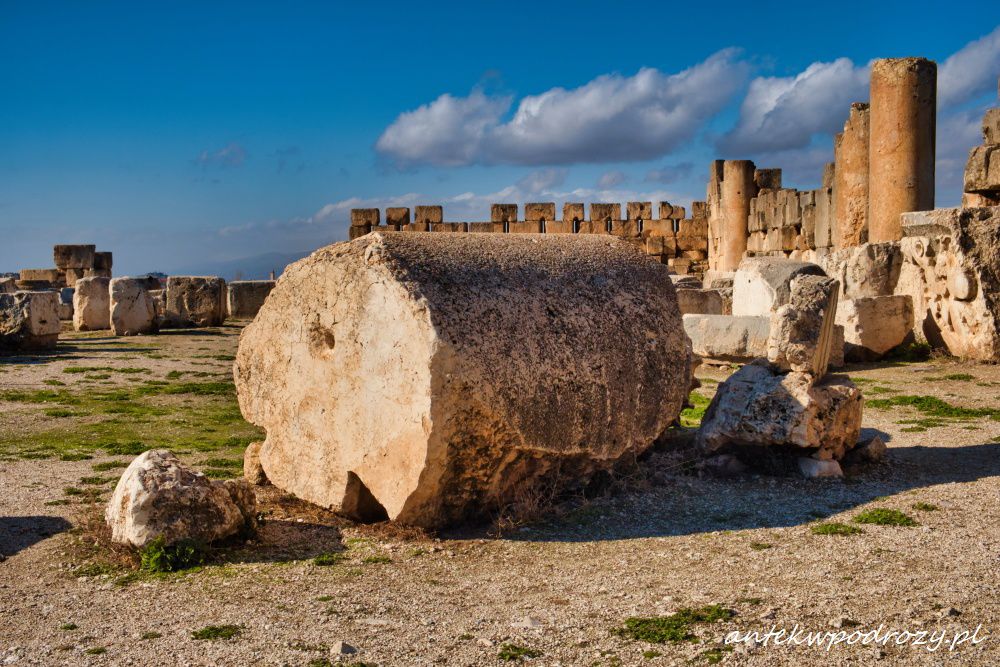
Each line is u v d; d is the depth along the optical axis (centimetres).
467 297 632
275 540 634
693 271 3756
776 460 788
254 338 747
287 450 723
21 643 456
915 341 1656
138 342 2053
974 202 1850
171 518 594
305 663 421
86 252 3959
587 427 668
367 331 635
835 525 632
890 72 1956
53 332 1869
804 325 809
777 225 2939
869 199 2034
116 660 431
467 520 664
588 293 718
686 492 739
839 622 447
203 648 443
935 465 820
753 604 480
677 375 756
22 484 802
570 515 682
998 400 1163
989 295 1467
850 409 800
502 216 3747
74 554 605
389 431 620
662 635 441
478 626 465
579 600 501
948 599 475
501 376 614
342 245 680
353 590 529
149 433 1083
